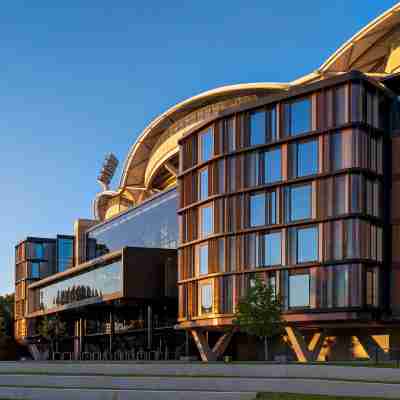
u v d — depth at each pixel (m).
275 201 47.16
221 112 51.16
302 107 46.81
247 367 32.34
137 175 101.31
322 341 47.31
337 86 45.25
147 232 75.62
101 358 74.00
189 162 55.00
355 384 25.84
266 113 48.62
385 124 46.94
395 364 33.38
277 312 44.00
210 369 33.44
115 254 63.16
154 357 64.69
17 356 107.94
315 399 25.48
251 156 49.09
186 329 54.44
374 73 65.31
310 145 46.00
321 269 44.12
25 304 102.88
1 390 32.28
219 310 49.19
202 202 52.16
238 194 49.38
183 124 84.31
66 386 32.88
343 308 42.72
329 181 44.66
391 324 45.00
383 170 46.12
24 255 104.69
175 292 62.88
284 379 28.22
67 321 91.94
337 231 43.81
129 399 29.83
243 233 48.69
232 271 48.84
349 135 44.22
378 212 45.19
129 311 75.56
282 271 46.12
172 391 29.08
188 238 54.09
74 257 99.94
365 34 64.38
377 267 44.44
